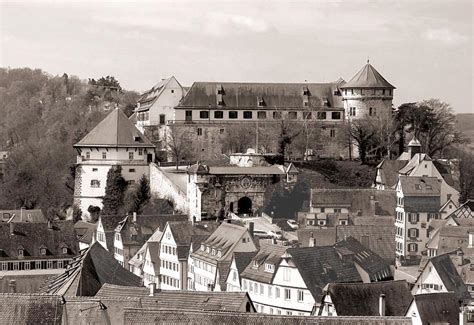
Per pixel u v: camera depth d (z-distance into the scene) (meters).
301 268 149.88
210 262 176.88
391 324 94.38
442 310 124.12
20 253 199.00
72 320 97.69
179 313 95.00
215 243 180.38
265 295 156.00
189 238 193.88
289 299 151.00
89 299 100.44
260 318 94.12
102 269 140.38
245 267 164.75
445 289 150.75
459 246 187.38
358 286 127.19
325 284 149.00
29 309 93.81
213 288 172.38
